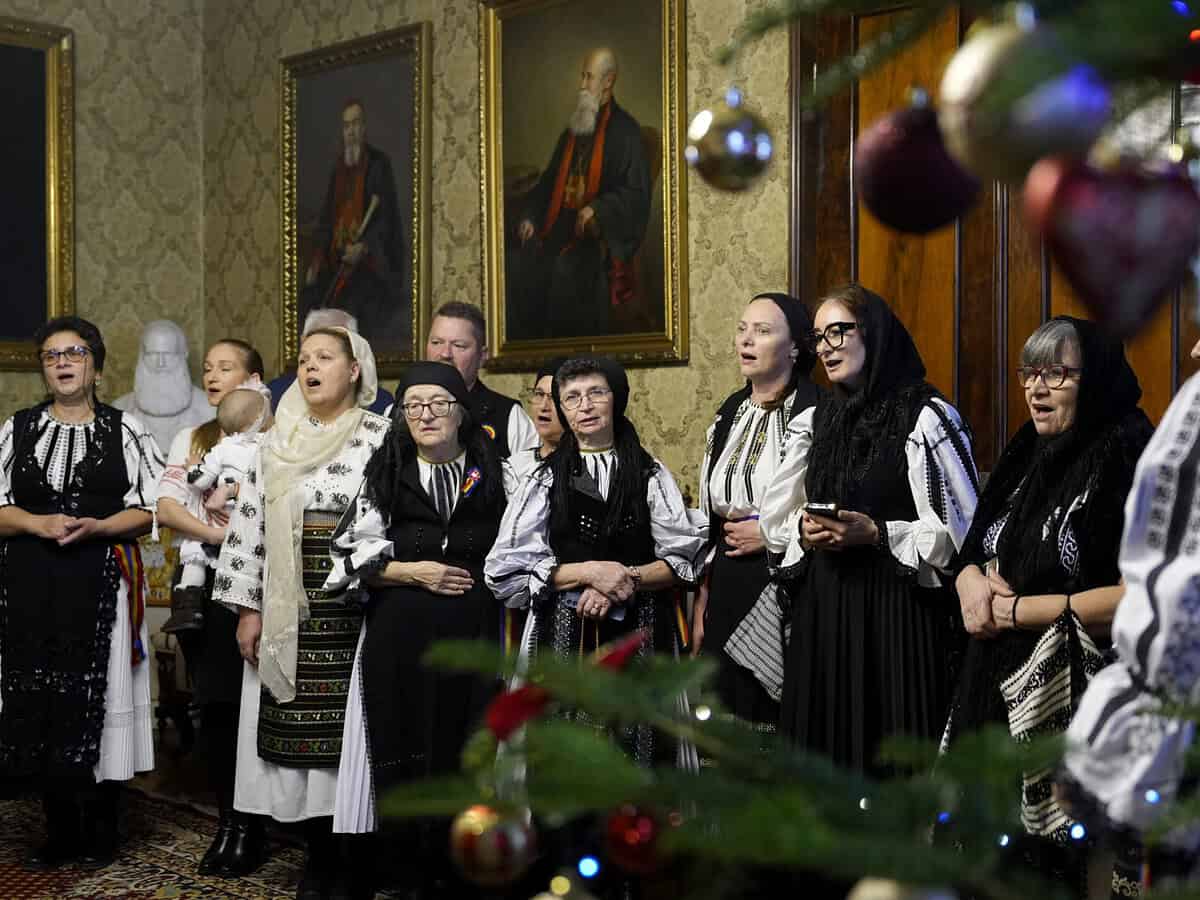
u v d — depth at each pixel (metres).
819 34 5.80
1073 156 0.66
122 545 4.92
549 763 0.72
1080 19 0.62
